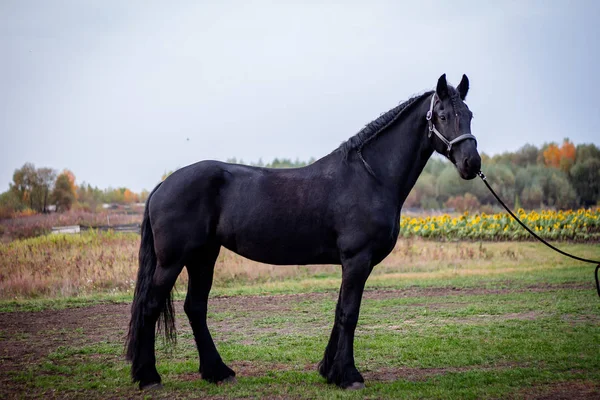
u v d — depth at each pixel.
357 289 5.02
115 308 9.41
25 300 10.23
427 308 9.10
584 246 18.52
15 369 5.68
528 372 5.28
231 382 5.17
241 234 5.20
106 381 5.25
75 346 6.70
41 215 25.45
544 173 49.62
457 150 4.95
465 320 8.05
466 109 5.04
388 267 14.66
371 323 7.96
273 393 4.84
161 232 5.12
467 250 16.62
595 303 9.05
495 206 45.75
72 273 12.00
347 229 5.03
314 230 5.15
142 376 5.00
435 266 14.93
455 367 5.65
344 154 5.27
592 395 4.64
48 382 5.18
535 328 7.28
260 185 5.24
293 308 9.32
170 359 6.20
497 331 7.13
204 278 5.46
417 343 6.60
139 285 5.18
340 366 4.98
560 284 11.42
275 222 5.15
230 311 9.08
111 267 12.38
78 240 16.02
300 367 5.75
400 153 5.24
